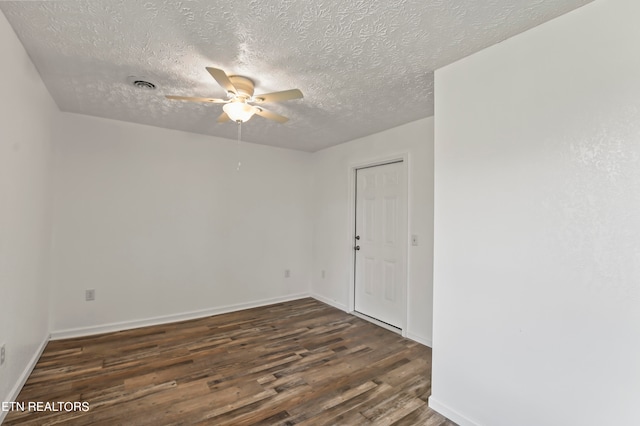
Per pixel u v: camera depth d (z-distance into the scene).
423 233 3.06
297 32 1.63
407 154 3.23
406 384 2.29
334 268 4.27
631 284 1.27
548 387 1.50
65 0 1.41
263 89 2.37
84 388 2.15
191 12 1.48
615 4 1.32
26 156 2.04
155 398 2.06
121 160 3.27
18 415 1.86
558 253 1.48
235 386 2.23
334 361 2.64
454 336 1.90
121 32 1.66
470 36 1.66
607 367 1.33
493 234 1.72
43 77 2.23
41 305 2.60
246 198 4.12
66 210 3.00
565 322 1.45
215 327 3.40
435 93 2.05
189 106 2.79
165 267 3.54
